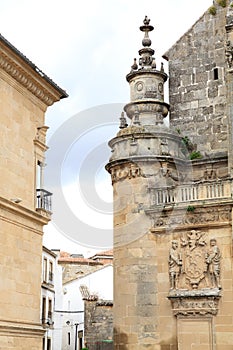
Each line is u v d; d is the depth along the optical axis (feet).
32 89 77.46
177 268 102.99
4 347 67.46
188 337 100.22
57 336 173.78
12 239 71.26
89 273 167.94
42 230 78.95
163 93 116.47
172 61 125.90
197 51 124.06
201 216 103.14
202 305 99.86
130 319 105.50
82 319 176.76
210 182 104.06
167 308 103.45
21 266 73.10
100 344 133.49
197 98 122.01
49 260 165.17
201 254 101.76
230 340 96.73
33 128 78.59
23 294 73.10
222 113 119.03
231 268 98.99
